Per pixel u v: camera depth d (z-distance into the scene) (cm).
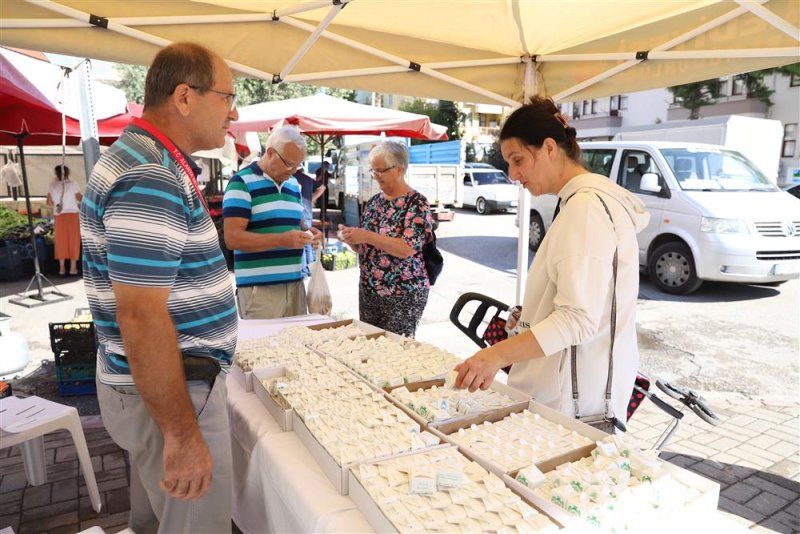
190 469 131
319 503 128
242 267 308
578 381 169
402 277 299
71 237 846
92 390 414
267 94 1889
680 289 683
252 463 170
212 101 143
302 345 233
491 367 148
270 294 312
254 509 174
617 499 119
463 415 165
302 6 255
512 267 904
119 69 1798
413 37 313
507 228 1376
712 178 707
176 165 135
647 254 722
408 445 143
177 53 138
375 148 300
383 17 279
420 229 295
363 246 309
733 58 260
